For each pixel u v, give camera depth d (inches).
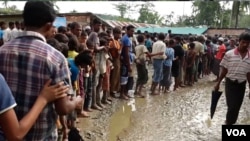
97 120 243.9
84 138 200.2
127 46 317.4
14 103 67.4
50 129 83.4
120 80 323.3
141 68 343.6
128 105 305.1
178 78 404.5
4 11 1062.4
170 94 374.9
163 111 290.8
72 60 188.5
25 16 80.1
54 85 78.2
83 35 251.8
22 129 68.9
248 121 273.4
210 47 553.3
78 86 210.2
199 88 430.6
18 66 78.5
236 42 554.6
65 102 80.7
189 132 231.9
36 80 78.2
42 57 78.4
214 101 228.4
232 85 212.8
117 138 208.7
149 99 339.6
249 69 208.4
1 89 64.9
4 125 66.6
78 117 243.4
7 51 79.7
